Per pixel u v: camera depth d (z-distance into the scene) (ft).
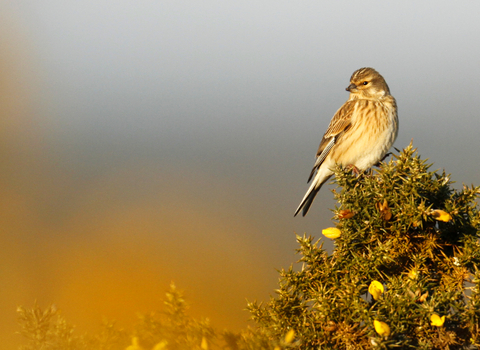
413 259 16.70
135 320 14.78
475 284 15.57
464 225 16.96
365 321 15.02
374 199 17.51
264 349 14.19
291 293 16.76
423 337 15.05
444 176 17.83
